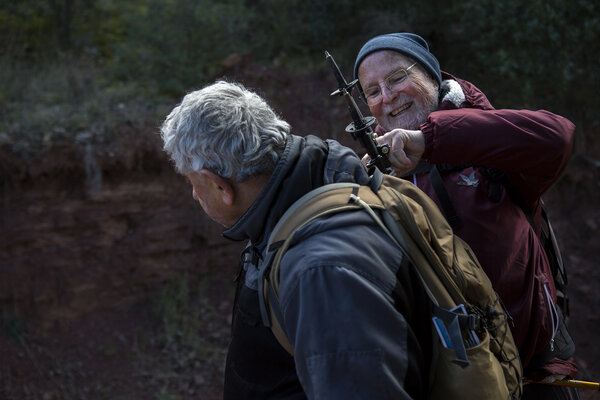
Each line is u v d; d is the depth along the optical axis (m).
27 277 5.39
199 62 6.62
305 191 1.24
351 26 6.93
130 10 7.61
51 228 5.46
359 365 1.04
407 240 1.20
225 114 1.22
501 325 1.35
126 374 5.43
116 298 5.77
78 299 5.59
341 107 6.36
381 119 1.85
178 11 6.69
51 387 5.21
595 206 6.79
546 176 1.57
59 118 5.67
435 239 1.26
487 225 1.63
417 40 1.84
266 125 1.27
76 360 5.41
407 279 1.17
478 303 1.31
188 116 1.24
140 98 6.13
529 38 6.02
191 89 6.34
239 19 7.19
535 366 1.72
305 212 1.20
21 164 5.30
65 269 5.52
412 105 1.79
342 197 1.21
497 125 1.46
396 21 6.68
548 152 1.48
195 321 5.87
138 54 6.59
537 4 5.95
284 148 1.27
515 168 1.50
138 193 5.79
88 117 5.71
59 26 7.02
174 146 1.27
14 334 5.31
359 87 1.96
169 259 6.00
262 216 1.24
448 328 1.18
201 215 6.11
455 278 1.26
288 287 1.12
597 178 6.78
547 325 1.65
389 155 1.46
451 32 6.60
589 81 6.33
